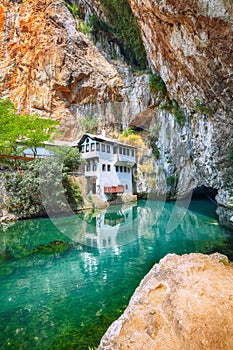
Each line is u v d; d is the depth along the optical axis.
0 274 3.29
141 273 3.13
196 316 1.12
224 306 1.19
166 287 1.44
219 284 1.44
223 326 1.05
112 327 1.22
